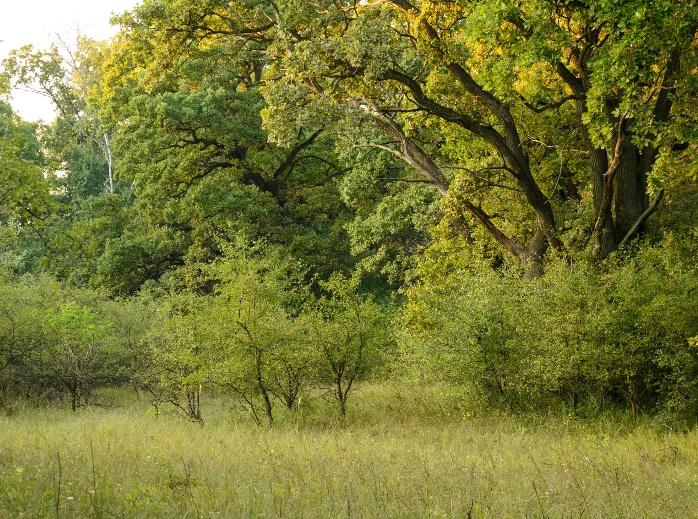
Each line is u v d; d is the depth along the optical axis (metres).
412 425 14.87
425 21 18.31
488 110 20.36
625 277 14.90
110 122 36.19
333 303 17.30
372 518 6.68
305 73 18.17
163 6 22.16
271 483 7.96
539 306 15.34
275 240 35.81
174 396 17.80
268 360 16.17
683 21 13.73
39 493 6.99
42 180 13.96
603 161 17.89
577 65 17.61
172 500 7.23
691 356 13.59
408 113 21.31
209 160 35.50
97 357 21.73
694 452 11.15
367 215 29.38
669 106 16.38
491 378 15.25
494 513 7.00
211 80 34.00
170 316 18.98
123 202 44.19
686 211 18.47
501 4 14.91
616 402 16.23
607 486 8.30
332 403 17.20
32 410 19.78
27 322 21.59
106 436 12.84
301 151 38.03
